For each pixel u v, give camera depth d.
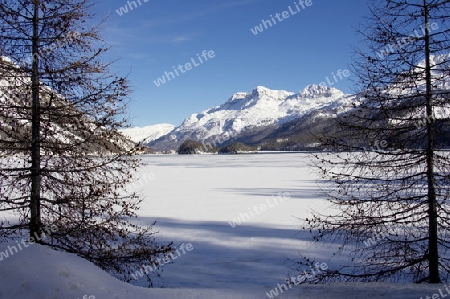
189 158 102.81
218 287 8.75
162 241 13.32
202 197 24.66
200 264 10.77
